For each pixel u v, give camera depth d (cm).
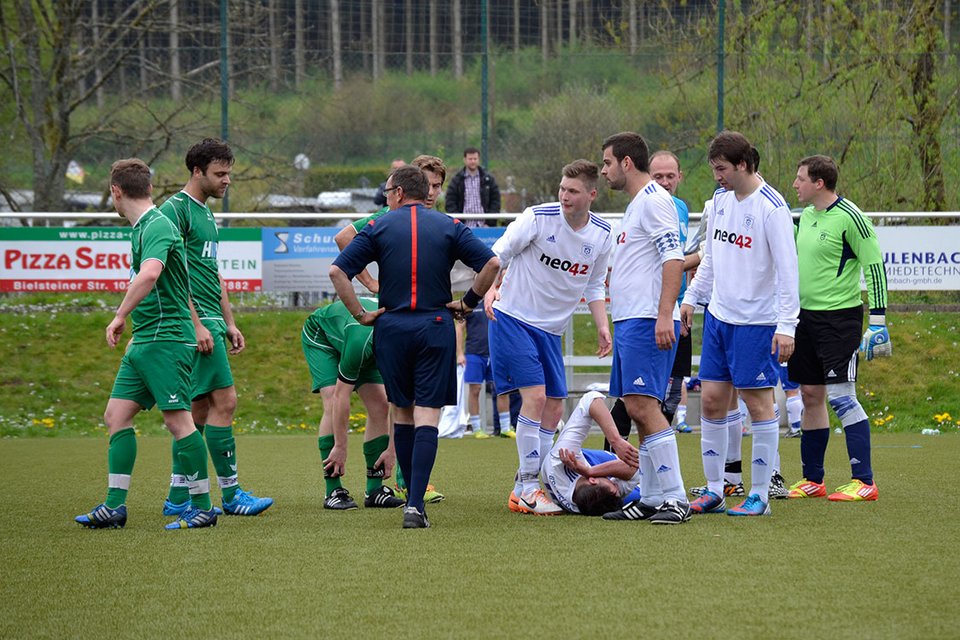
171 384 1259
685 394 2597
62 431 2591
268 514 1390
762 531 1210
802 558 1048
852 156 3825
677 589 918
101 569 1022
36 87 4197
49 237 2869
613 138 1313
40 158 4191
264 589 935
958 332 2936
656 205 1280
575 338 2873
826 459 2003
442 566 1023
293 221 3133
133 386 1285
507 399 2550
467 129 3975
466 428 2648
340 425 1436
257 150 3972
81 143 4272
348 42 3969
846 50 3891
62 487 1661
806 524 1259
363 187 3969
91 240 2877
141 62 4247
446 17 3931
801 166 1499
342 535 1204
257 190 3944
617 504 1372
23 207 4253
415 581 959
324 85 3975
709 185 3838
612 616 831
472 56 3959
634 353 1294
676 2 3894
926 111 3784
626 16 3919
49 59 4244
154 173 4262
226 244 2855
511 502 1416
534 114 3953
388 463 1464
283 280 2872
